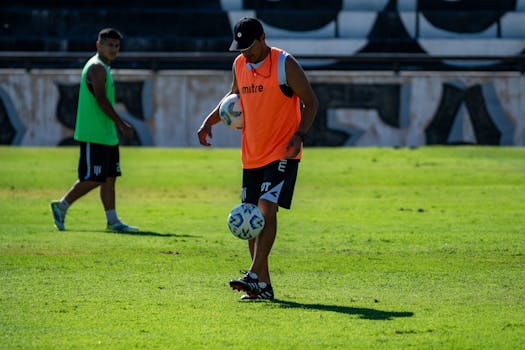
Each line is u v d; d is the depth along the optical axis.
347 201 55.06
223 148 99.12
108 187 42.16
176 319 23.17
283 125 26.06
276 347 20.22
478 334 21.47
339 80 101.19
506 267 31.84
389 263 32.62
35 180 66.69
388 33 125.75
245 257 33.88
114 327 22.25
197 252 35.03
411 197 57.19
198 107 101.12
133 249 35.69
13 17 125.62
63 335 21.44
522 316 23.61
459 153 87.88
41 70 107.19
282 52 25.91
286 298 26.17
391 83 101.12
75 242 37.62
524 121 100.81
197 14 125.81
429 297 26.34
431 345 20.39
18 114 102.12
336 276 29.98
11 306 24.77
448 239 38.94
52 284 28.19
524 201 54.91
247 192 26.88
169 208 51.84
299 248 36.31
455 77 101.19
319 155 86.44
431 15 126.12
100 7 127.69
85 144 41.09
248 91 26.17
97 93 40.38
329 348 20.12
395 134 101.44
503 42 123.06
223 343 20.59
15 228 42.41
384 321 22.91
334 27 125.44
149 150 91.88
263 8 126.88
